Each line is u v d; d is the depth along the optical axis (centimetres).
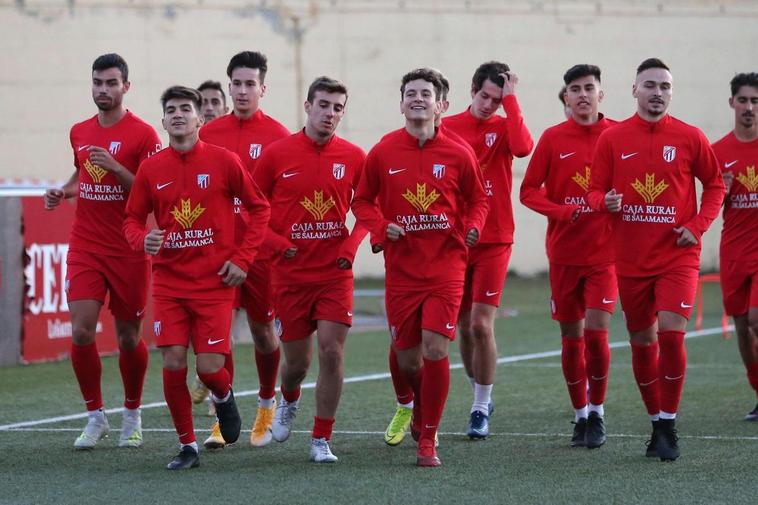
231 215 2512
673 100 9444
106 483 2295
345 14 9200
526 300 7688
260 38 9106
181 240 2459
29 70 8906
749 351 3194
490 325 2891
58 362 4528
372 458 2564
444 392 2467
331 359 2522
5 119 8894
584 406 2780
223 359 2514
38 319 4519
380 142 2517
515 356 4684
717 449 2630
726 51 9462
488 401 2867
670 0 9388
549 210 2798
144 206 2516
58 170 8962
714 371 4147
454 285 2481
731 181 3102
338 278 2538
